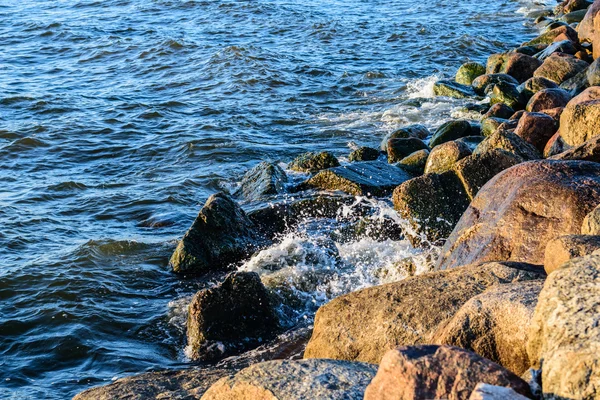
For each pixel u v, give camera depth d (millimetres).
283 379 5500
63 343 9750
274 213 13352
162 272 11844
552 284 5000
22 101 22453
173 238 13102
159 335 10047
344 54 29000
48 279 11398
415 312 6898
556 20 33531
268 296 9977
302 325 9898
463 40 30562
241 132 19500
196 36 32344
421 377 4516
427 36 31984
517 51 24531
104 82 25297
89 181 16266
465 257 8977
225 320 9578
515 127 15578
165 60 28016
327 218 13453
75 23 34750
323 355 7246
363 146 17469
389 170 14812
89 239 13000
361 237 12312
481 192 9586
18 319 10336
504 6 39875
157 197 15102
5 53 29453
